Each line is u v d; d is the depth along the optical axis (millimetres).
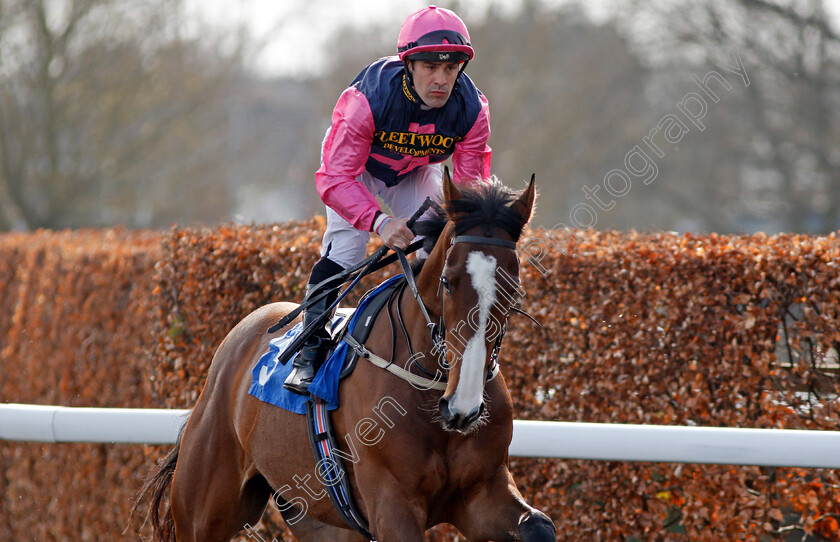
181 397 10711
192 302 10617
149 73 39125
